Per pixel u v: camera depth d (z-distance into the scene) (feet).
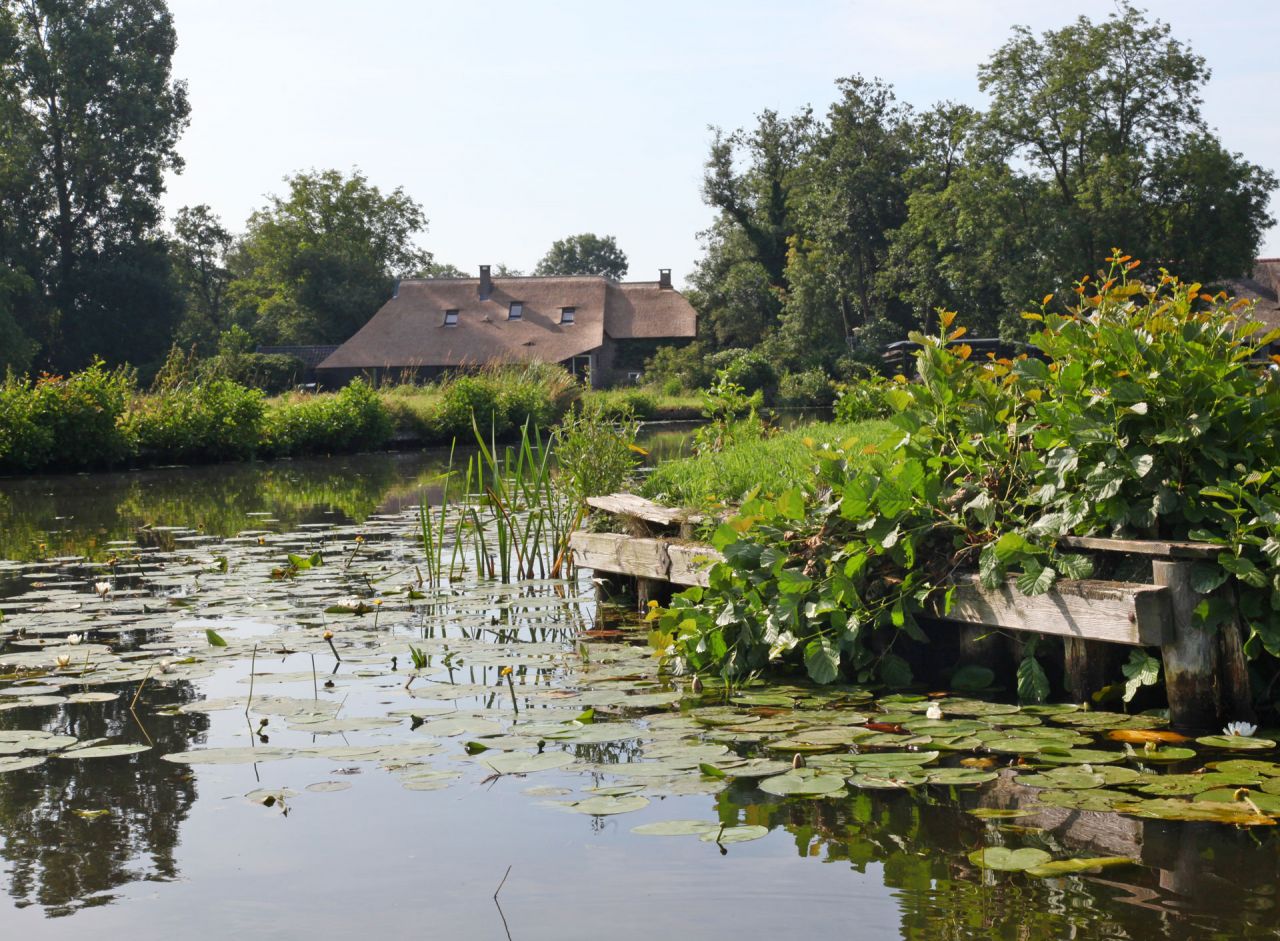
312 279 206.90
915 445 14.84
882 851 8.32
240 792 10.07
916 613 14.10
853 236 169.17
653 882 7.84
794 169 187.83
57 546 29.32
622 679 14.58
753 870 8.02
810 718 12.24
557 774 10.39
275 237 210.18
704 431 33.27
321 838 8.88
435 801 9.68
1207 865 7.93
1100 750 10.82
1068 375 13.55
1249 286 162.09
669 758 10.77
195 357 160.86
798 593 13.96
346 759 10.96
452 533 31.24
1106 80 127.13
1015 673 13.75
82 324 150.00
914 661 14.60
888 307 180.55
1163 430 12.89
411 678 14.57
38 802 9.91
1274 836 8.46
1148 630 11.65
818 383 148.77
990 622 13.28
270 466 64.95
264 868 8.28
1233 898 7.37
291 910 7.52
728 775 10.10
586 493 25.13
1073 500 13.15
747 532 15.01
